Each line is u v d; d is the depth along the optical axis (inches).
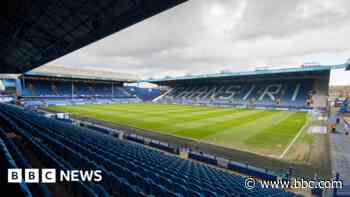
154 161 302.4
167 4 271.7
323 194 290.0
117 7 309.1
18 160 178.5
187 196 172.6
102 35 404.8
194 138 595.2
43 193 128.0
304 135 632.4
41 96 1815.9
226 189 220.8
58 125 521.7
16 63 784.3
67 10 348.2
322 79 1530.5
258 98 1612.9
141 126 770.8
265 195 219.3
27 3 328.2
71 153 234.5
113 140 465.4
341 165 399.2
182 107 1582.2
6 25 410.9
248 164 405.1
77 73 2073.1
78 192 151.6
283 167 390.3
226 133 654.5
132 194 151.8
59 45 502.9
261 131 683.4
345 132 674.8
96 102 2055.9
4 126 442.3
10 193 123.3
